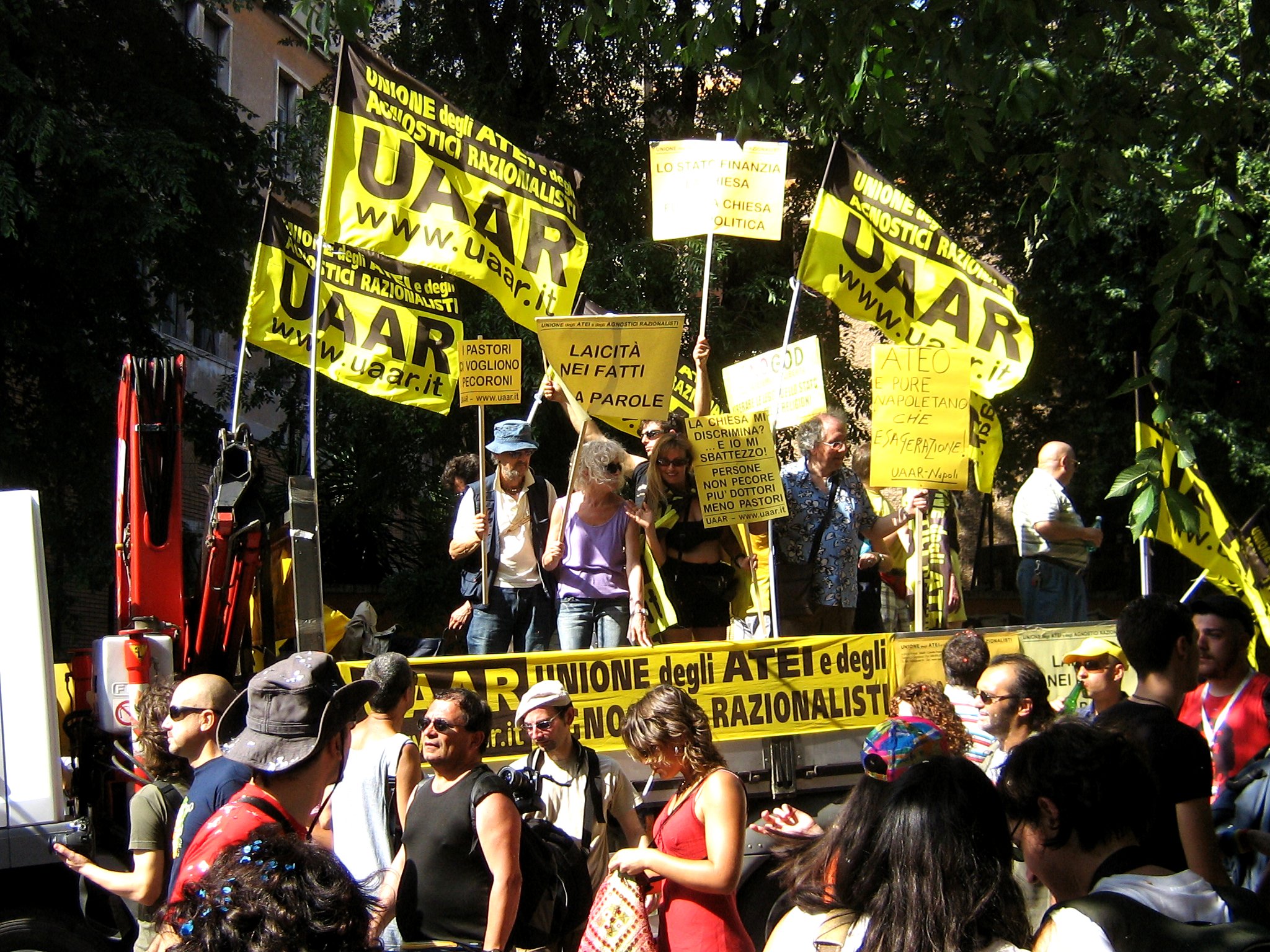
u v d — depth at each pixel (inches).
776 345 668.7
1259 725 209.0
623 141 677.9
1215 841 145.9
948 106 255.4
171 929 100.6
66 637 693.3
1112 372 689.0
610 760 218.1
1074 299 679.1
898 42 238.1
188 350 854.5
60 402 562.9
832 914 115.3
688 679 256.4
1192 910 106.7
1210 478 661.3
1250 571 331.3
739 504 288.5
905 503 320.8
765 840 247.9
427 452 663.8
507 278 321.7
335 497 701.3
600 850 210.2
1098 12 230.8
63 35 560.4
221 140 621.3
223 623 243.0
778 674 262.4
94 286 565.0
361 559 756.6
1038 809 114.8
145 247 557.6
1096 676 219.8
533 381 610.9
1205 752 148.0
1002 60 233.3
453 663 245.0
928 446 304.0
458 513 294.7
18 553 213.9
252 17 991.0
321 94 753.6
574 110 710.5
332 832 209.5
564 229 331.3
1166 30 223.9
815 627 311.1
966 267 354.0
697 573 295.4
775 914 135.9
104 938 215.9
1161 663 173.5
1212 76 270.8
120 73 581.3
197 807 153.5
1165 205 553.9
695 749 173.6
